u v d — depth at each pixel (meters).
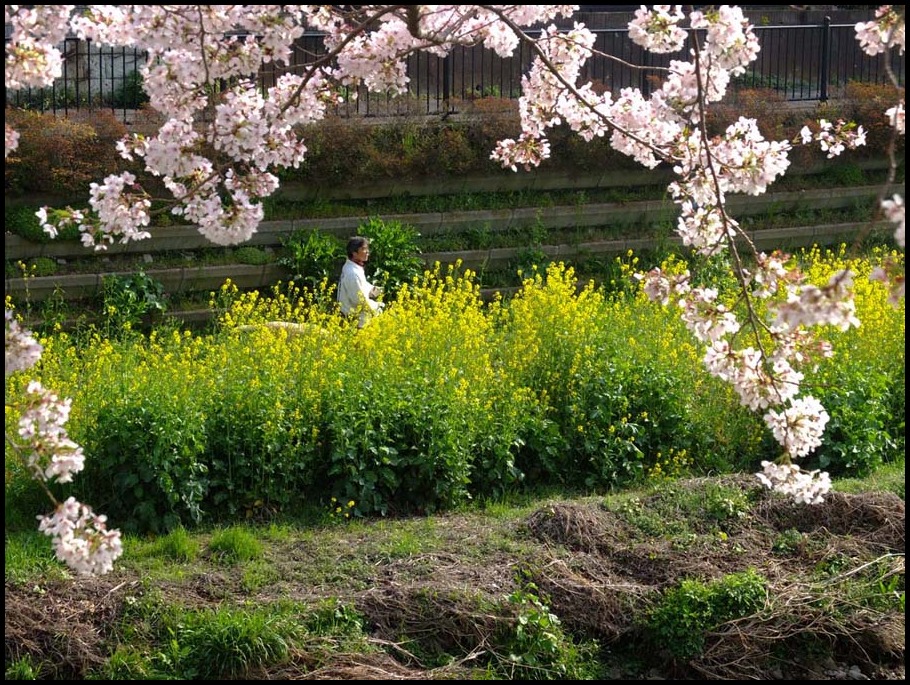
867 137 16.06
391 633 6.38
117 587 6.59
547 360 9.49
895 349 10.23
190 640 6.11
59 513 4.75
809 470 9.07
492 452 8.52
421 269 13.34
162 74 5.56
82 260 12.09
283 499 7.97
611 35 17.17
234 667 5.95
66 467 4.90
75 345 11.05
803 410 5.51
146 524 7.63
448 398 8.43
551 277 10.76
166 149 5.48
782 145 5.86
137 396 7.93
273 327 10.08
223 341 9.79
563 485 8.76
